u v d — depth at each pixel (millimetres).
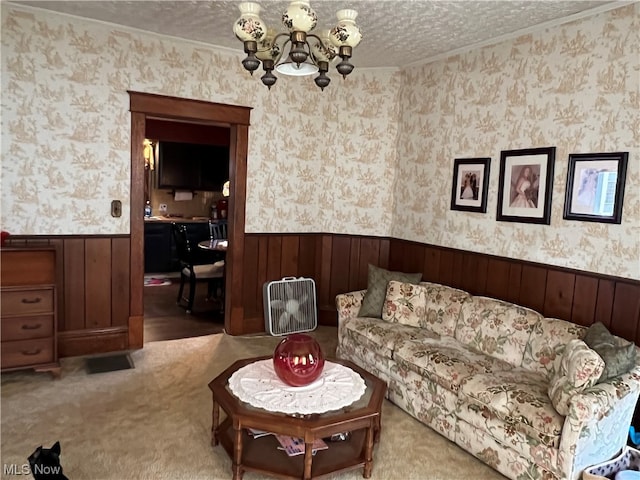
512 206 3471
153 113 3875
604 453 2248
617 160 2807
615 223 2830
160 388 3260
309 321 4547
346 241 4770
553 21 3121
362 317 3734
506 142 3514
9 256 3109
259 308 4617
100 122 3686
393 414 3033
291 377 2377
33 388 3178
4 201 3438
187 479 2271
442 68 4043
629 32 2746
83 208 3699
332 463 2307
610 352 2311
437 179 4125
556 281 3156
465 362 2820
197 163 7551
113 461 2387
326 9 3064
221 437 2523
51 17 3436
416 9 3025
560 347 2666
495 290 3592
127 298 3943
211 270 5316
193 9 3246
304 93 4559
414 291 3637
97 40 3605
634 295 2730
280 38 3545
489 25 3268
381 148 4605
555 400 2209
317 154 4707
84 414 2850
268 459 2316
